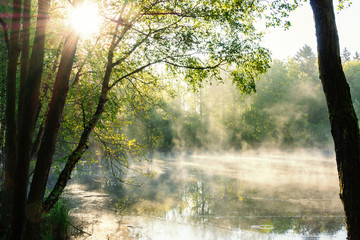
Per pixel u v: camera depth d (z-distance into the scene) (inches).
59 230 369.4
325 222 433.1
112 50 362.0
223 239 366.6
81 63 387.9
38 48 237.3
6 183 306.7
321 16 183.3
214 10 351.9
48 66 398.9
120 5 358.9
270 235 379.2
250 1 341.7
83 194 641.0
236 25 341.1
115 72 386.0
